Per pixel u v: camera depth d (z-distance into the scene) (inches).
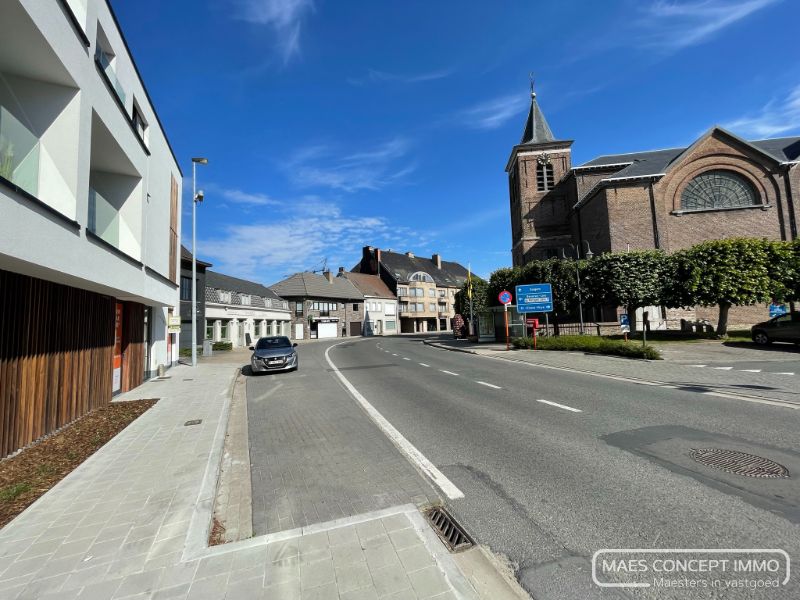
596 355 614.5
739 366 457.4
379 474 176.4
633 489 149.4
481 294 1550.2
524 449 199.9
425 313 2610.7
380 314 2354.8
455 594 95.3
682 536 117.7
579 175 1402.6
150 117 488.1
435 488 158.7
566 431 227.8
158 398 385.7
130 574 108.1
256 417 305.9
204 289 1091.9
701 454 181.6
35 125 252.5
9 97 247.9
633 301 839.7
